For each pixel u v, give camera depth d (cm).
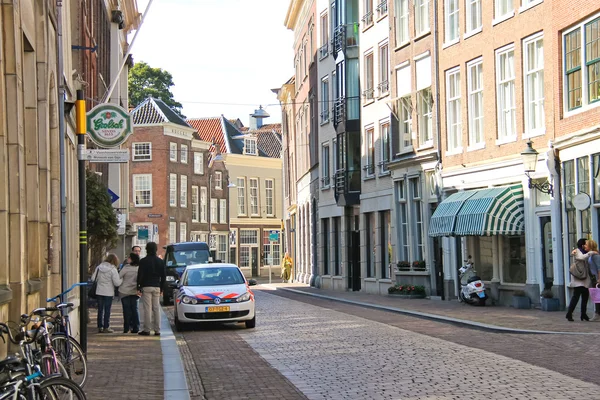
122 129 1630
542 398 1038
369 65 4050
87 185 2967
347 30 4162
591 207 2259
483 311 2486
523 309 2541
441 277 3253
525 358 1422
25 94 1499
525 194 2645
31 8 1488
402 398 1078
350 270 4419
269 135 9381
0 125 1230
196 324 2444
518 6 2658
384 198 3794
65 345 1170
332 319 2442
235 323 2456
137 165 7319
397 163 3550
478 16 2938
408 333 1945
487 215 2678
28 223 1491
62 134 1648
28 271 1485
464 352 1535
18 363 807
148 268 2130
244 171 8662
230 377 1338
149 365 1494
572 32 2386
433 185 3275
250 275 8631
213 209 8125
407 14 3538
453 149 3119
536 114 2611
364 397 1098
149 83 8619
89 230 2953
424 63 3362
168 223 7288
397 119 3609
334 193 4438
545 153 2505
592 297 2055
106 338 2036
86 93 2884
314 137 5172
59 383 823
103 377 1341
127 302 2195
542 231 2573
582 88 2330
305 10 5416
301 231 5916
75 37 2761
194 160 7762
